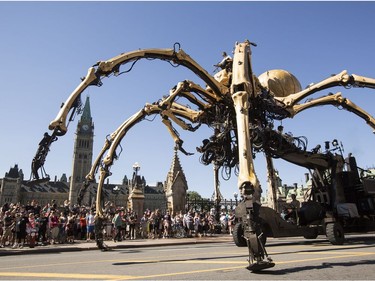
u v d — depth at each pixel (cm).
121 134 1087
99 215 1136
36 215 1477
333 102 1223
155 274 504
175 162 2611
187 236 2023
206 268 564
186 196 2588
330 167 1319
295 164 1298
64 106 709
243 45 823
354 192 1305
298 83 1325
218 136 1068
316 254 774
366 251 837
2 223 1428
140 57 838
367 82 1064
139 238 1934
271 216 997
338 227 1105
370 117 1212
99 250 1177
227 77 1046
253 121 1062
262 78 1302
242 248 1077
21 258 891
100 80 789
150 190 13300
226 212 2533
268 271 505
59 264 696
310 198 1391
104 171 1080
